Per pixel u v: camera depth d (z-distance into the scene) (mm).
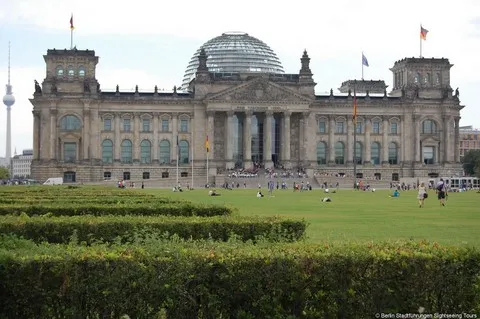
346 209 85688
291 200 112750
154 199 63125
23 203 53125
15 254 21078
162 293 20656
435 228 57875
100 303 20781
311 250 21844
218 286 20922
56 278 20781
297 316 20906
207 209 47344
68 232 33188
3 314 20797
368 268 21062
